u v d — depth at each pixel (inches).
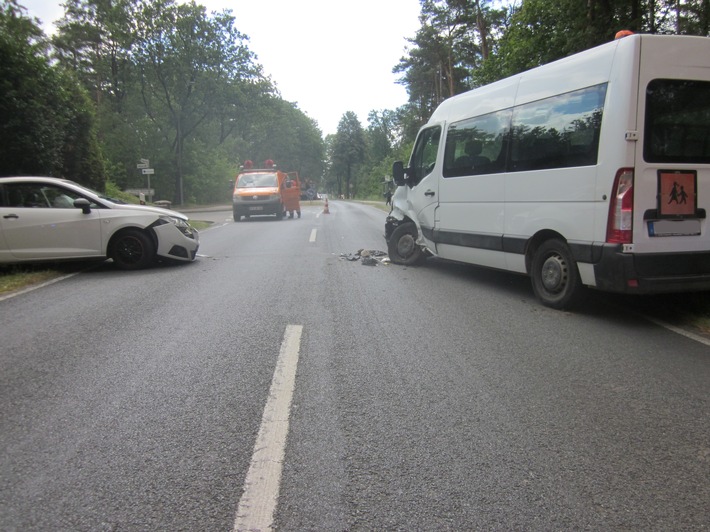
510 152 270.5
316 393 154.7
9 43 510.6
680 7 494.9
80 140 772.6
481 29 1194.0
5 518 97.4
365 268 377.4
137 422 135.9
